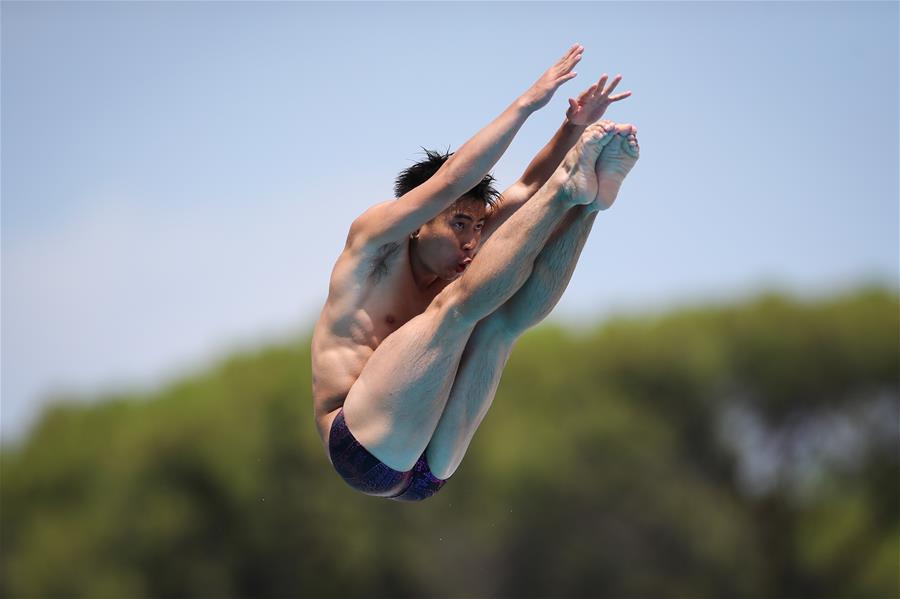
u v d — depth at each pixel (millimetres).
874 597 152250
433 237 28000
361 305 27875
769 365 155125
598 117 29125
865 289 164250
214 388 146750
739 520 152750
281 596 138125
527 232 25562
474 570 141500
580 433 143375
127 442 140625
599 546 143250
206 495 137500
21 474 146625
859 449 159125
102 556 135375
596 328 155750
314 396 28203
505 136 26016
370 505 138125
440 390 26594
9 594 137875
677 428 151125
